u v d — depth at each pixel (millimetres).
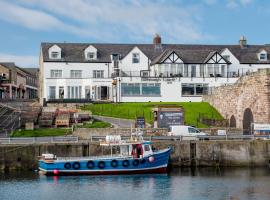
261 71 62812
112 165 51156
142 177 49750
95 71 90875
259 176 49406
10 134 61062
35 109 75500
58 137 56156
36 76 155625
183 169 54281
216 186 44562
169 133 59281
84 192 42781
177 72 88812
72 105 79812
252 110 65250
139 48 96000
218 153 55594
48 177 49688
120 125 66250
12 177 49531
